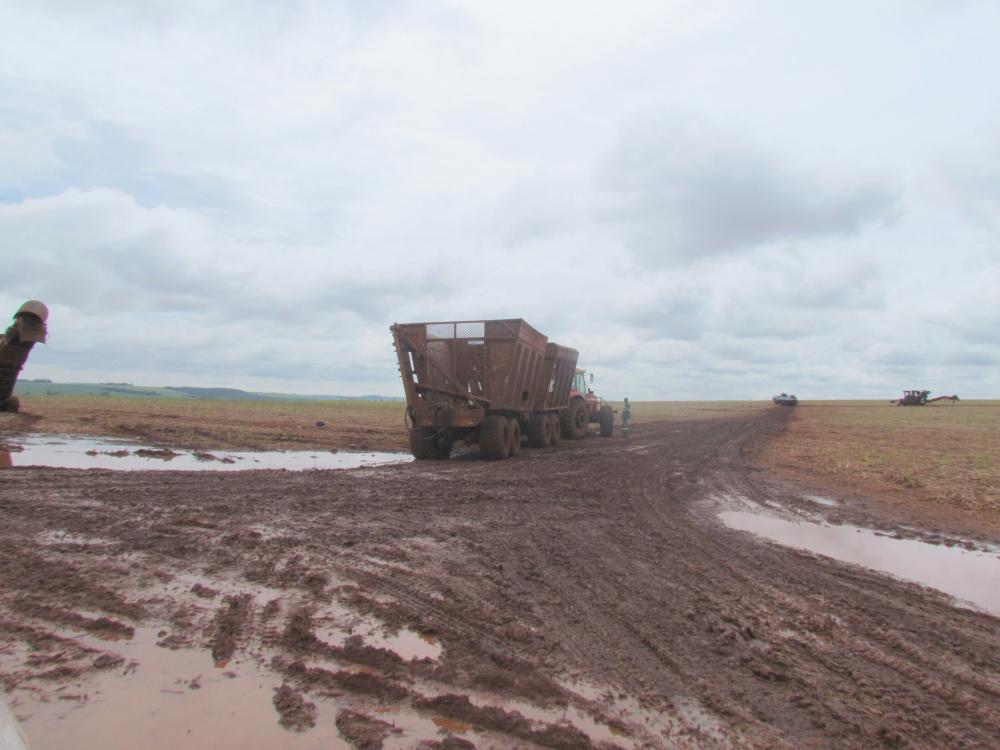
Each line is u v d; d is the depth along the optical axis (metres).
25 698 3.57
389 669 4.04
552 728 3.37
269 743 3.18
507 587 5.79
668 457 18.86
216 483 11.57
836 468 16.28
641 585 5.99
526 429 20.88
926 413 65.69
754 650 4.52
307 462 16.38
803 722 3.52
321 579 5.84
